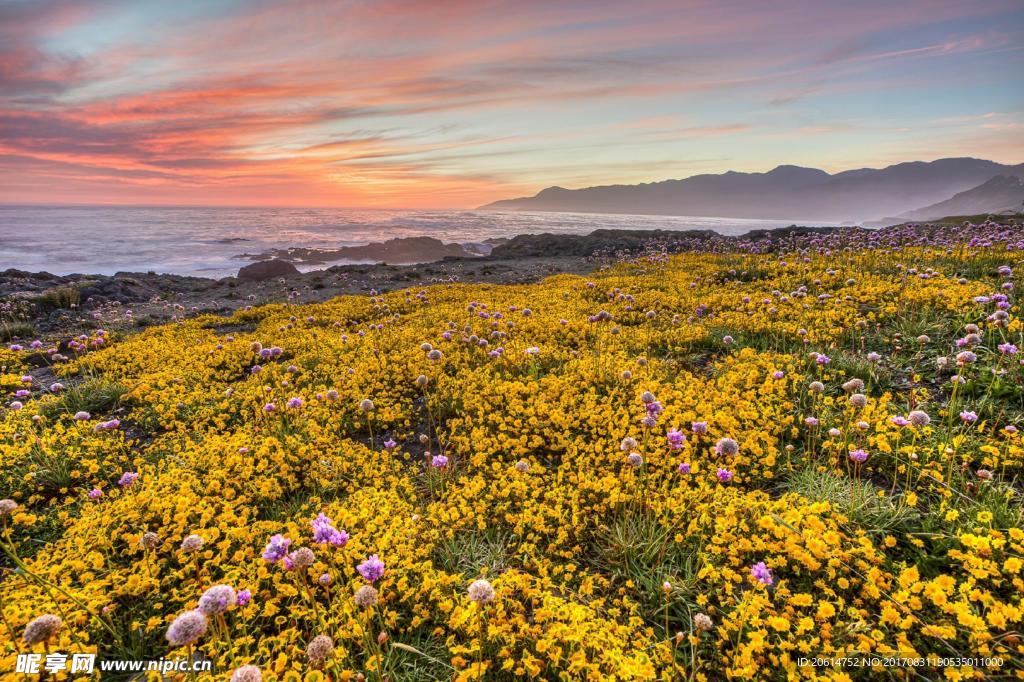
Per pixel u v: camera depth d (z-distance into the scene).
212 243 142.25
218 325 18.58
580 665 3.41
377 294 23.41
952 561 4.27
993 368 7.07
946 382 7.33
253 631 4.23
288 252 115.31
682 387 8.18
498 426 7.75
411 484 6.49
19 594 4.21
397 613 4.27
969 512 4.63
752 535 4.66
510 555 5.13
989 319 7.68
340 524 5.15
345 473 6.66
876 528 4.71
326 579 4.18
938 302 10.38
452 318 14.88
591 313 14.23
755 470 5.90
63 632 3.86
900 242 21.55
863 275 15.08
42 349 13.91
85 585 4.39
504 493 5.76
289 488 6.51
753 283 17.00
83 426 8.36
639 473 5.94
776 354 9.20
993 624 3.29
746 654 3.49
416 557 4.86
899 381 7.78
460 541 5.31
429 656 3.92
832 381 8.00
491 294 20.44
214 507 5.48
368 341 12.56
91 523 5.24
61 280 28.58
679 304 14.30
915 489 5.32
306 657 3.87
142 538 4.57
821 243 22.44
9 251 99.81
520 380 9.18
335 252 120.06
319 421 8.34
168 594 4.60
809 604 3.79
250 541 5.01
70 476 6.80
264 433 7.67
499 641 3.92
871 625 3.71
